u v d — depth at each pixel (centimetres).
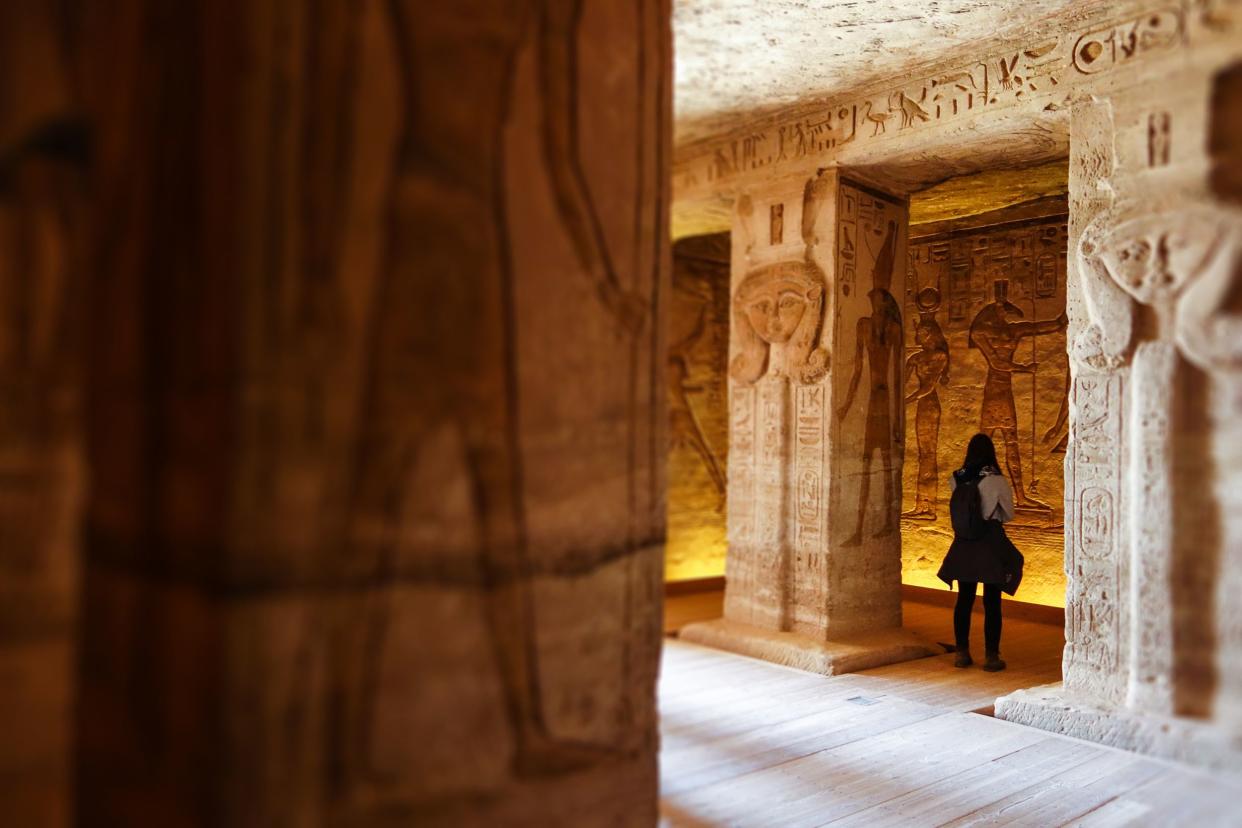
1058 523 759
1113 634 415
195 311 154
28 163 184
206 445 151
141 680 162
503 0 187
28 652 188
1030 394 784
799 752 396
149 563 162
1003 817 321
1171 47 407
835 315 589
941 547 834
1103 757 381
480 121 182
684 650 610
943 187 709
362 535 163
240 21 149
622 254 216
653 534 227
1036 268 786
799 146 612
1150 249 400
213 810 146
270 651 150
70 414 192
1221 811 306
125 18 175
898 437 629
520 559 190
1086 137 440
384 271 165
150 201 166
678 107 607
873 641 584
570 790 202
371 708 164
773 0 453
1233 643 355
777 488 614
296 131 154
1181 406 379
